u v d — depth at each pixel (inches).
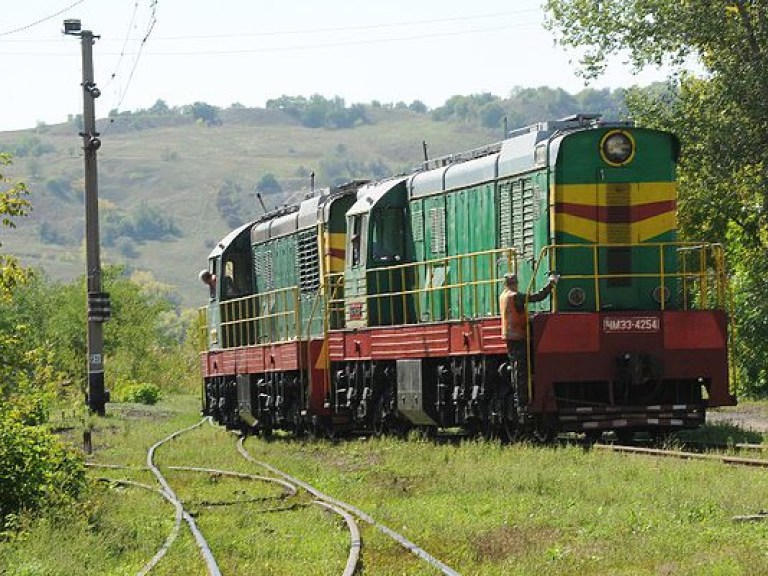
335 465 1325.0
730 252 2253.9
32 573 760.3
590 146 1298.0
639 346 1266.0
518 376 1248.8
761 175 2044.8
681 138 2059.5
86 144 2369.6
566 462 1114.1
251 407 1923.0
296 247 1840.6
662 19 2047.2
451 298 1457.9
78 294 3690.9
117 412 2506.2
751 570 658.2
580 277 1279.5
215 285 2126.0
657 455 1133.7
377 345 1555.1
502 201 1379.2
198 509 1036.5
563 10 2151.8
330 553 794.8
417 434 1488.7
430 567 709.9
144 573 735.7
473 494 1003.3
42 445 1072.8
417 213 1553.9
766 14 2011.6
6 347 1285.7
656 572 677.9
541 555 736.3
